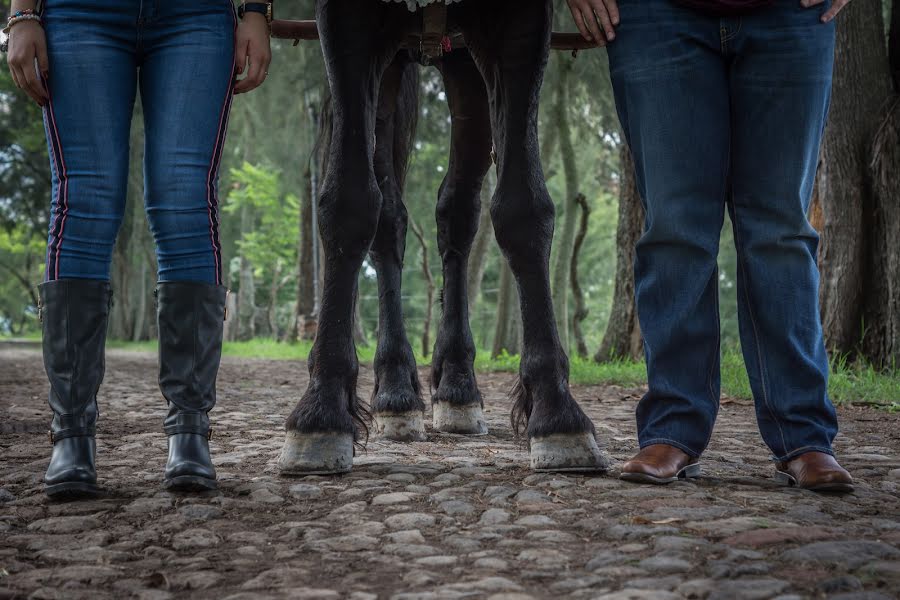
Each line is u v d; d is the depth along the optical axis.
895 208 7.89
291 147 19.88
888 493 2.67
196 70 2.64
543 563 1.93
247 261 32.00
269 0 2.86
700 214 2.77
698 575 1.83
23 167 25.16
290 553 2.05
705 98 2.73
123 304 29.12
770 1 2.64
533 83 2.93
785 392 2.74
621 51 2.80
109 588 1.84
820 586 1.71
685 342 2.78
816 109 2.71
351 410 2.99
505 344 13.65
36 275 50.84
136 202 23.62
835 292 8.13
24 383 8.19
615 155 21.92
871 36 8.16
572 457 2.83
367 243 2.98
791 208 2.73
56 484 2.56
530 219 2.91
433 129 15.39
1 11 17.67
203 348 2.72
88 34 2.58
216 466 3.19
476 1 2.96
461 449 3.55
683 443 2.76
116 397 6.53
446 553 2.04
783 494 2.57
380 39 3.00
